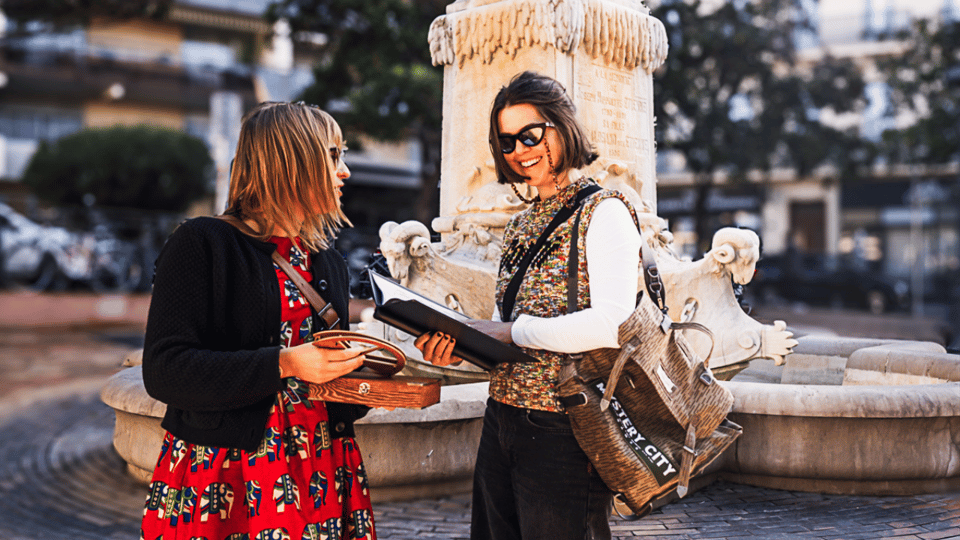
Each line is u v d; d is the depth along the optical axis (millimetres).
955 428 3842
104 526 4059
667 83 17469
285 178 1826
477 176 4707
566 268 1835
